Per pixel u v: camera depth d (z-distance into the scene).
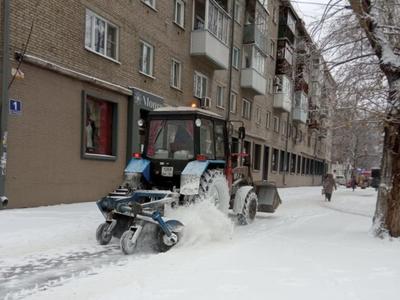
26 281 5.27
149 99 16.44
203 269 5.50
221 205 8.70
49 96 11.59
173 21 18.50
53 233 7.84
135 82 15.84
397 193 8.33
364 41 9.11
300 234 8.83
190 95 20.39
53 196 11.84
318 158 53.19
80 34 12.80
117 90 14.48
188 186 7.84
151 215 6.89
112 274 5.42
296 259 6.16
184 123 8.65
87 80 12.94
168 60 18.23
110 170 14.47
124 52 15.12
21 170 10.73
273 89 33.06
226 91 24.62
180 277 5.12
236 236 8.37
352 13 8.88
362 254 6.68
